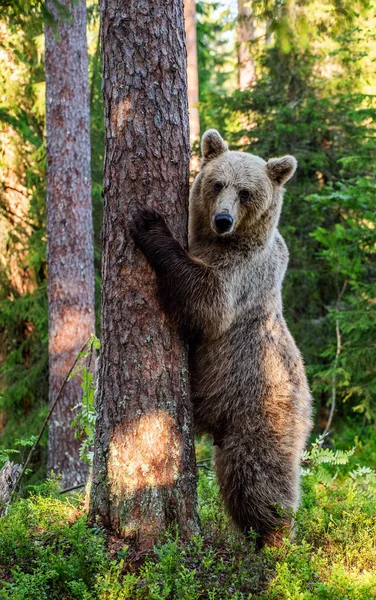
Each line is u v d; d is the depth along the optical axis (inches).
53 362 431.2
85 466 418.3
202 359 222.7
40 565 174.7
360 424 518.3
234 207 219.0
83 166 438.3
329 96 548.7
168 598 170.2
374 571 185.2
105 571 171.9
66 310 431.5
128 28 200.1
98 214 607.2
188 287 205.3
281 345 232.7
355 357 438.9
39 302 577.3
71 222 434.0
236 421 224.1
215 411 225.5
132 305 200.7
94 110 603.8
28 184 572.7
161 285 202.2
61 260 433.7
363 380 465.4
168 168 204.5
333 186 542.6
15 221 593.9
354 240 427.8
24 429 562.9
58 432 419.8
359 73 520.7
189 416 207.9
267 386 225.9
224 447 224.5
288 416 226.7
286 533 209.3
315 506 251.8
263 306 229.0
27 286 596.7
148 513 194.1
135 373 198.8
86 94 441.1
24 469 269.7
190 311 206.5
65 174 433.1
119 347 200.8
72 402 421.4
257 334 226.7
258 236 228.2
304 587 174.2
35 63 569.9
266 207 229.1
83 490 306.2
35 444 273.7
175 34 205.2
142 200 201.8
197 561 184.5
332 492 269.9
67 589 171.6
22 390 575.2
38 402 585.6
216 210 217.9
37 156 567.2
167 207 205.0
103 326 206.8
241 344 224.4
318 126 536.4
